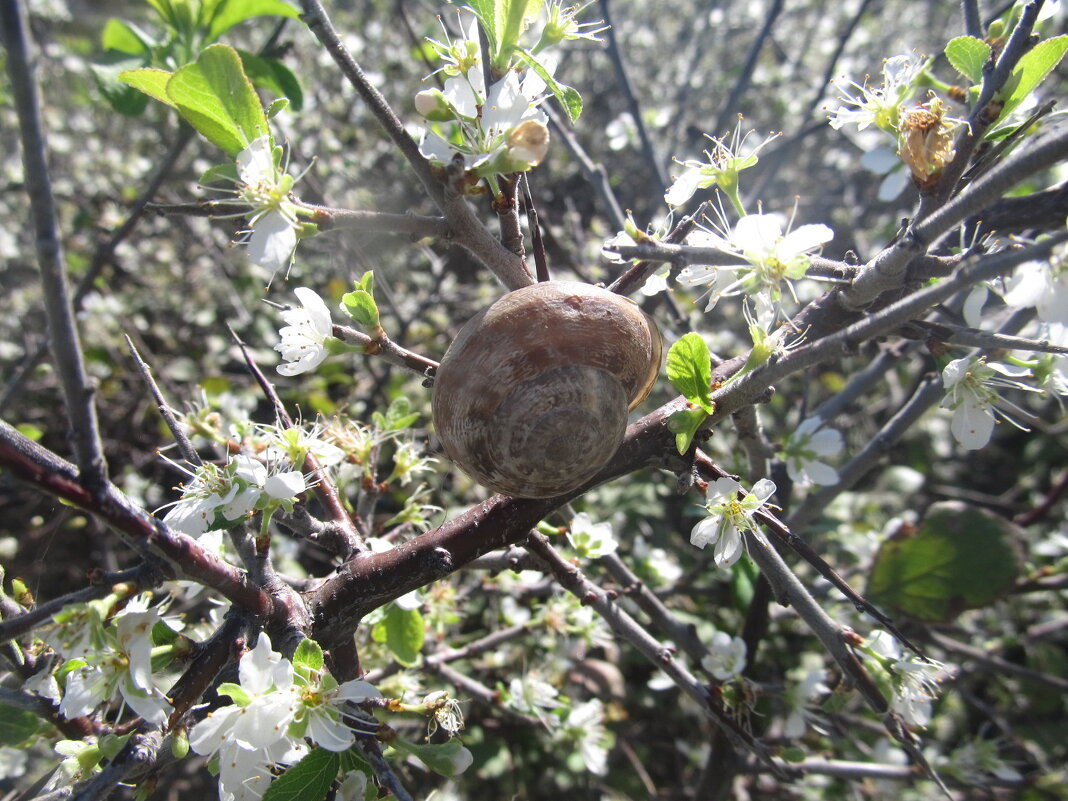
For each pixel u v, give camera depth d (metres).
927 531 0.22
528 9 0.12
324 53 0.49
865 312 0.14
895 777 0.21
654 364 0.12
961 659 0.32
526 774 0.30
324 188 0.41
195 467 0.13
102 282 0.42
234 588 0.11
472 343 0.10
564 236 0.44
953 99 0.15
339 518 0.14
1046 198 0.15
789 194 0.50
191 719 0.11
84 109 0.53
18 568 0.34
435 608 0.23
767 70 0.55
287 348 0.13
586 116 0.55
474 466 0.11
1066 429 0.43
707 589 0.27
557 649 0.27
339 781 0.11
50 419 0.40
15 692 0.12
